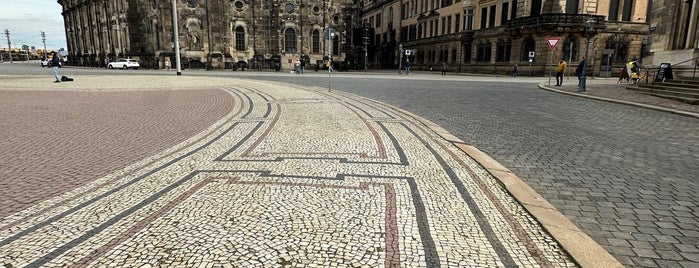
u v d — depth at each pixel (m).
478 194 4.60
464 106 13.26
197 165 5.69
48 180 5.00
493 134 8.45
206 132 8.17
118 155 6.26
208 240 3.37
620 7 45.56
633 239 3.65
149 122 9.34
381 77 35.97
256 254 3.14
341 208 4.09
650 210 4.35
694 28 19.34
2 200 4.29
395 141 7.40
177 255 3.12
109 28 72.25
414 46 71.50
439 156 6.33
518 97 16.97
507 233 3.61
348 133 8.10
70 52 94.75
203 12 58.16
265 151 6.54
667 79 18.64
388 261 3.07
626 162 6.35
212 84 22.05
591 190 4.98
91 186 4.77
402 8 76.25
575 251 3.26
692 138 8.36
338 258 3.10
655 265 3.20
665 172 5.81
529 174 5.62
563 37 43.28
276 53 63.50
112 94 15.89
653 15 22.38
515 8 47.78
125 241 3.35
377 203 4.24
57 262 3.02
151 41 61.25
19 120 9.39
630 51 46.75
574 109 13.06
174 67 57.56
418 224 3.74
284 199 4.32
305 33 64.19
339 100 14.34
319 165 5.70
